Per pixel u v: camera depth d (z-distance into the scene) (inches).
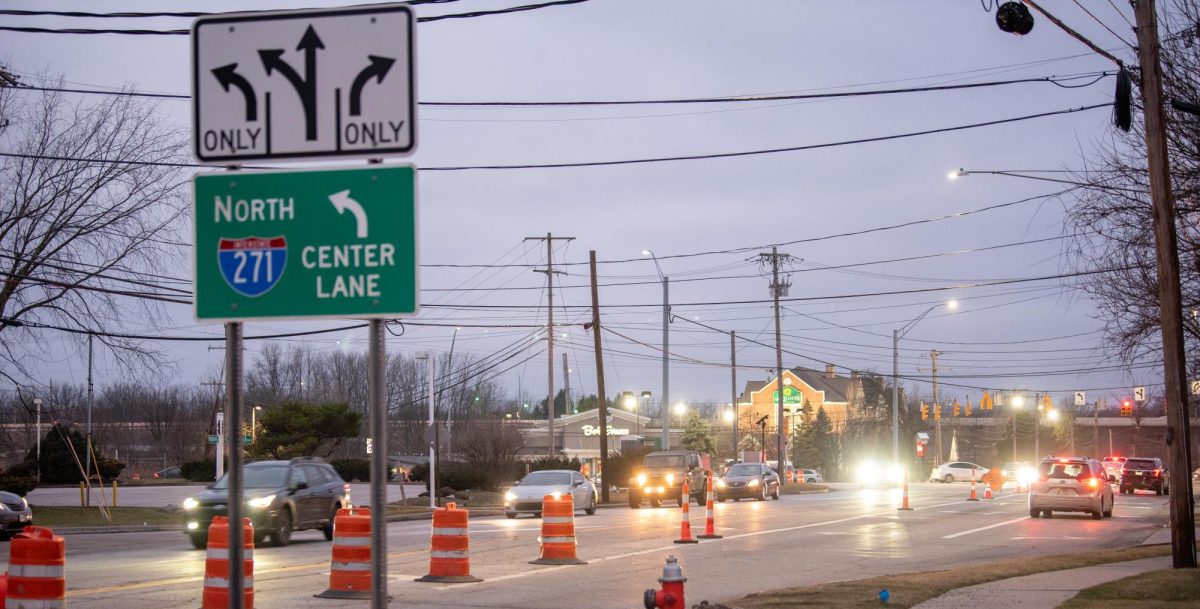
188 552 845.2
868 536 1002.1
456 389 3794.3
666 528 1096.8
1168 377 708.7
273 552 834.8
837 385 4643.2
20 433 3006.9
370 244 209.8
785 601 530.0
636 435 3818.9
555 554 737.0
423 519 1424.7
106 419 3767.2
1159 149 713.0
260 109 216.4
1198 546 817.5
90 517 1264.8
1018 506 1588.3
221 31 217.9
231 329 210.7
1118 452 4995.1
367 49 214.8
